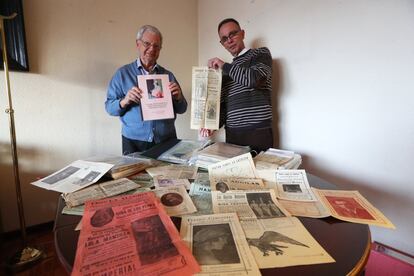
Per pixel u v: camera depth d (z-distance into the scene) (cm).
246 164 96
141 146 169
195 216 64
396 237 132
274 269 46
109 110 159
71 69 183
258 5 184
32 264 147
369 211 68
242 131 163
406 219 127
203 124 153
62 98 182
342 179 150
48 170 182
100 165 95
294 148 174
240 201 72
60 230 59
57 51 176
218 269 45
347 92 142
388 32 123
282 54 173
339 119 147
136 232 56
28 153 173
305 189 81
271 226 60
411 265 115
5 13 152
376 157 135
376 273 124
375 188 137
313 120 160
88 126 195
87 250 51
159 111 145
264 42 184
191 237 55
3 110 162
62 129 184
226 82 170
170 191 78
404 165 125
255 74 145
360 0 131
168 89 147
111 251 50
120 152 212
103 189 80
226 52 218
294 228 59
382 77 128
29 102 170
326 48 148
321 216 65
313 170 164
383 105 129
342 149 148
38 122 175
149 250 50
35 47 167
